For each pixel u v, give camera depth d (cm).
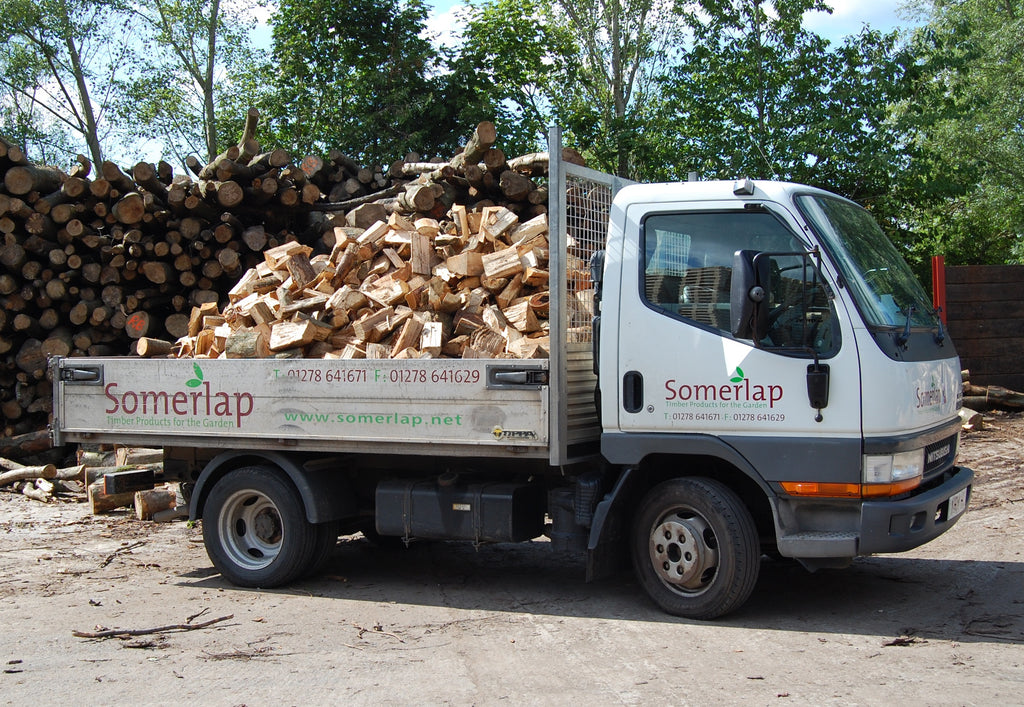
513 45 2116
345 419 650
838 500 545
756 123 1692
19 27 2377
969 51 1717
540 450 595
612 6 2112
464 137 1988
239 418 688
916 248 1803
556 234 591
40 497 1038
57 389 760
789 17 1664
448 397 615
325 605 651
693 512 588
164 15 2397
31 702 464
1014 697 443
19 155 1102
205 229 1112
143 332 1105
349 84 2047
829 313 545
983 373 1380
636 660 511
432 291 718
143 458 974
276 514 712
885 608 604
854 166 1577
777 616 592
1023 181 2292
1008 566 699
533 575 731
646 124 1853
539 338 681
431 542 866
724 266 572
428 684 479
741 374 560
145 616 625
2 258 1104
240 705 454
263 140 2169
